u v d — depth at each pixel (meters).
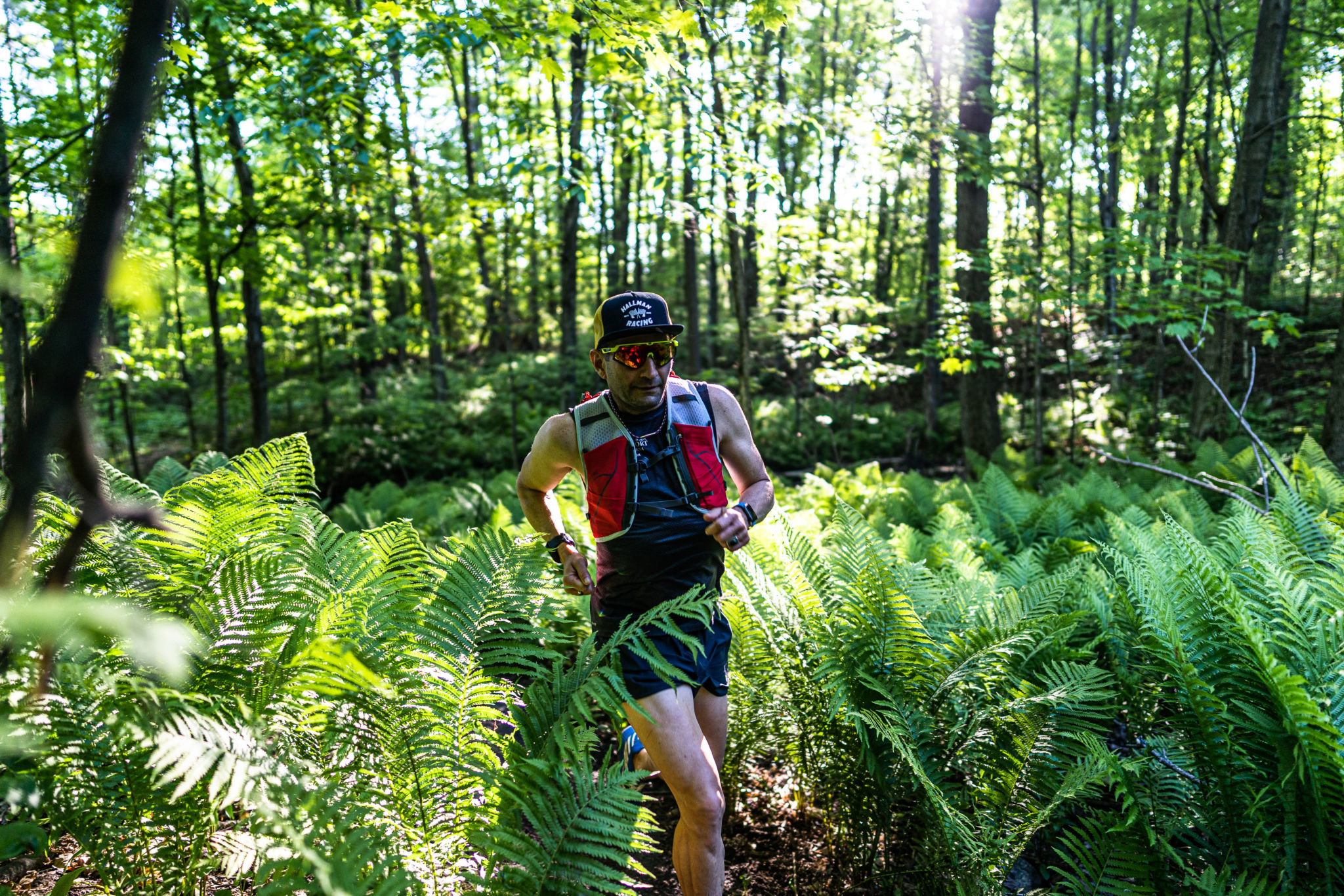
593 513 2.58
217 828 2.41
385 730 2.27
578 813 2.04
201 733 1.77
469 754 2.37
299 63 6.75
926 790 2.55
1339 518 4.86
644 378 2.48
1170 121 17.92
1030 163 16.95
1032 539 6.35
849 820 2.99
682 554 2.55
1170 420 13.01
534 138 8.91
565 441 2.61
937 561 4.82
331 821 1.87
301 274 11.80
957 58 10.98
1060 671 3.04
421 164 9.67
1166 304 7.65
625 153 8.42
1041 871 2.94
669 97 6.16
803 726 3.17
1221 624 2.73
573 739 2.19
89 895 2.38
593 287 24.11
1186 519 5.13
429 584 2.76
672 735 2.34
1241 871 2.54
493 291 16.72
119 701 1.95
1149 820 2.63
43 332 0.60
